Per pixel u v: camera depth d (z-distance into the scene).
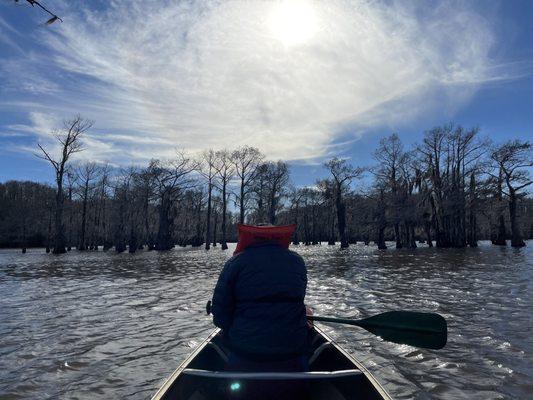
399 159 55.88
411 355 6.54
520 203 64.31
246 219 76.06
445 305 10.88
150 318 9.60
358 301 11.86
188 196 73.44
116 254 47.59
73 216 76.12
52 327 8.80
